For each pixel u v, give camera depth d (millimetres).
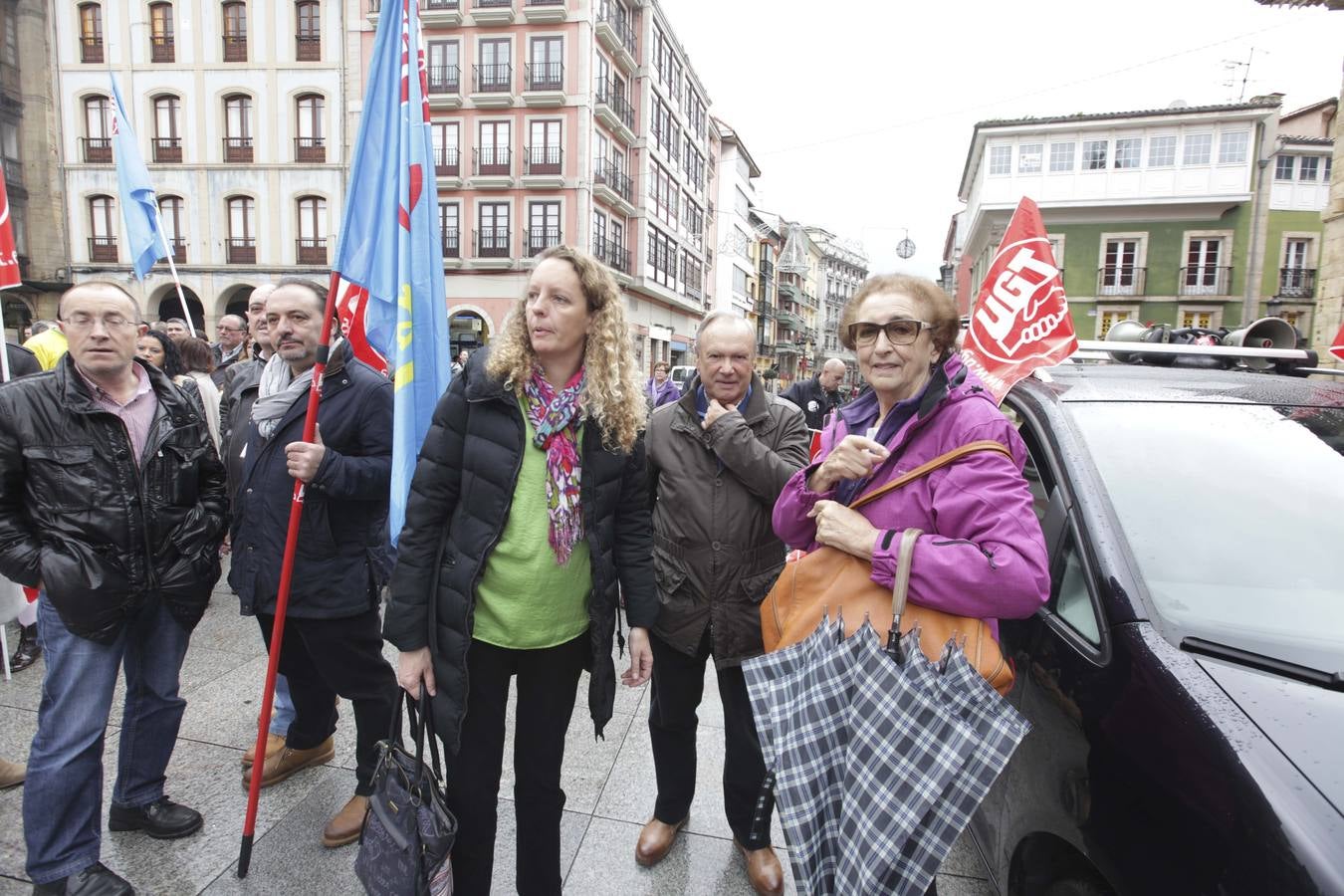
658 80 31625
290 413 2416
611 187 27828
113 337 2135
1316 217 25016
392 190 2348
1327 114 26125
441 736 1762
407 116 2264
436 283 2363
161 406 2332
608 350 1847
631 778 2898
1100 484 1880
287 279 2602
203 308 25203
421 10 25047
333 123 24406
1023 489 1457
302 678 2676
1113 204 25312
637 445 2010
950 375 1609
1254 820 1144
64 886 2064
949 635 1440
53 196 24828
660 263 33344
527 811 1930
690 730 2393
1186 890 1208
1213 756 1256
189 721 3184
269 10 24172
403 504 2176
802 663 1549
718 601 2248
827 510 1578
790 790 1449
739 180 49125
